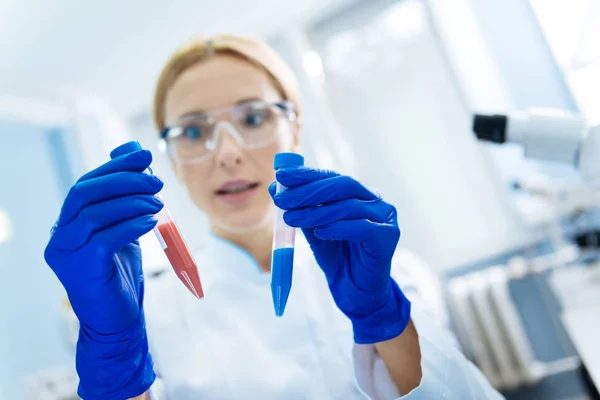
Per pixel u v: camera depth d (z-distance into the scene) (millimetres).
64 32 2473
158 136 1042
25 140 3076
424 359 704
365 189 657
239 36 1003
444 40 2635
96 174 569
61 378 2121
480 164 2594
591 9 1046
